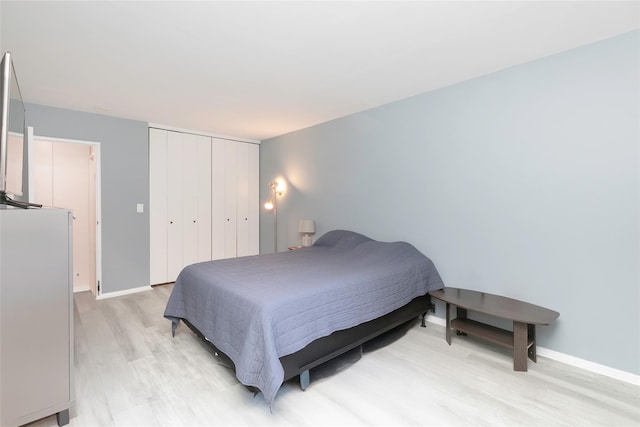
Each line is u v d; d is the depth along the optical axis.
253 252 5.50
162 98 3.27
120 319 3.16
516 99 2.52
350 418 1.71
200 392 1.93
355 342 2.28
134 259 4.16
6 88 1.76
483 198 2.74
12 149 2.21
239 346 1.86
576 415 1.73
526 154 2.48
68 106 3.53
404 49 2.24
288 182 4.92
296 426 1.65
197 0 1.68
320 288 2.11
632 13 1.82
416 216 3.25
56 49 2.21
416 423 1.67
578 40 2.13
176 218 4.59
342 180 4.04
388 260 2.90
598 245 2.17
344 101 3.40
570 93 2.26
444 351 2.50
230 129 4.70
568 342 2.31
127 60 2.39
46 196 4.05
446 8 1.76
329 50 2.25
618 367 2.10
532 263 2.48
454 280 2.97
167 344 2.59
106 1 1.68
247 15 1.82
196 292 2.45
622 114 2.06
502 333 2.47
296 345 1.86
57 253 1.61
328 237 3.89
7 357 1.47
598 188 2.16
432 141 3.09
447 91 2.96
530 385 2.02
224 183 5.11
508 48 2.24
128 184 4.09
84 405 1.79
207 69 2.56
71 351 1.66
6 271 1.47
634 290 2.04
